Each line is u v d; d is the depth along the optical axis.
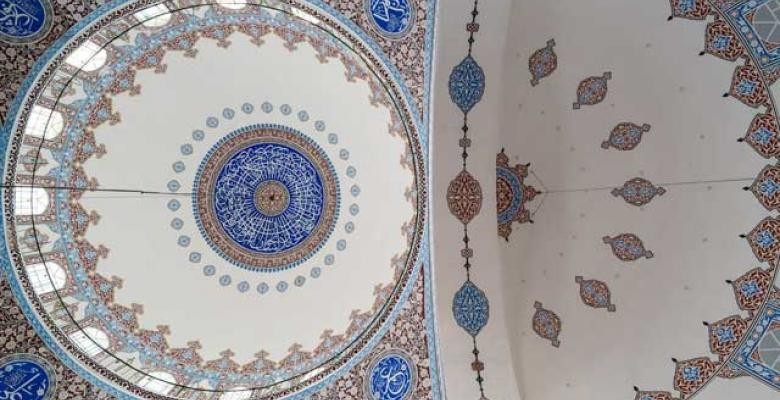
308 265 7.12
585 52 5.62
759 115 5.06
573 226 5.91
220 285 6.93
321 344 6.33
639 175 5.63
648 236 5.62
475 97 5.66
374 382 5.67
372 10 5.19
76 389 5.05
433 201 5.78
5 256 4.94
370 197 7.00
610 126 5.69
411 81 5.48
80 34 4.82
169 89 6.52
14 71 4.68
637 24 5.37
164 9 5.26
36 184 5.32
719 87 5.19
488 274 5.92
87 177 6.05
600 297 5.76
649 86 5.47
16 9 4.56
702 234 5.41
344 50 5.69
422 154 5.78
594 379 5.64
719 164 5.30
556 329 5.89
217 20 5.78
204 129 6.96
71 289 5.65
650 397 5.38
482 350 5.79
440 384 5.62
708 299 5.34
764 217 5.14
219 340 6.59
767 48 4.93
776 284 5.08
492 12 5.33
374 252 6.70
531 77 5.80
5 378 4.74
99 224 6.23
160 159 6.80
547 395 5.77
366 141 6.89
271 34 6.21
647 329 5.54
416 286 5.86
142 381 5.51
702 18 5.13
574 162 5.87
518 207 6.04
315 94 6.95
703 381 5.23
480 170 5.88
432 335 5.73
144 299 6.41
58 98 5.25
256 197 7.21
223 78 6.77
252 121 7.11
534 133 5.96
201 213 6.99
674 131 5.45
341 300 6.72
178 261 6.80
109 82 5.86
